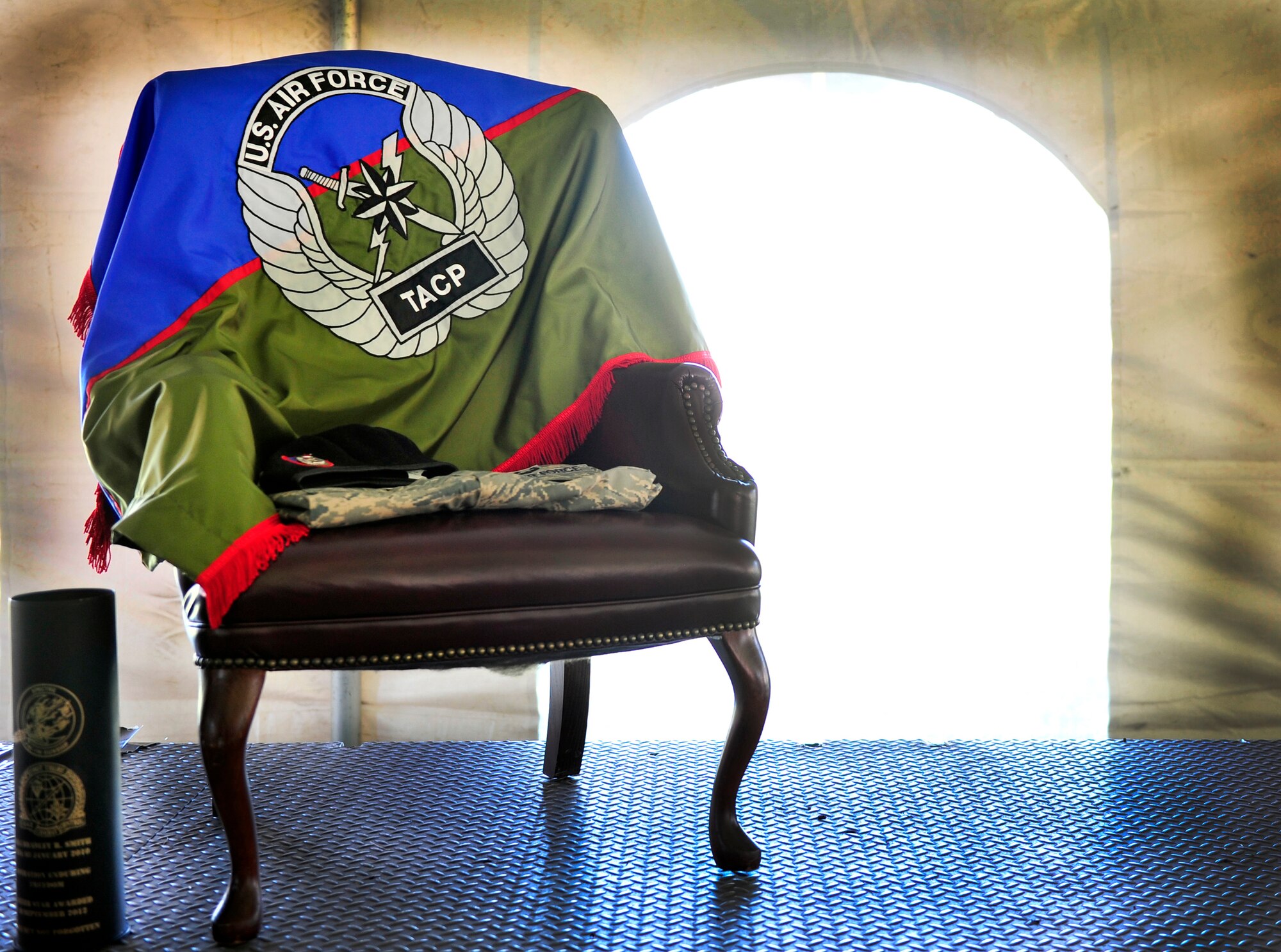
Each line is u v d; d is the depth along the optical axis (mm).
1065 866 1609
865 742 2350
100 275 1760
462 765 2170
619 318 1837
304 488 1421
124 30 2301
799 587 2473
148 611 2322
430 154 1929
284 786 2021
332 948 1333
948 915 1432
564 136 2014
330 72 1914
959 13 2434
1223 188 2434
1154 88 2438
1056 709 2447
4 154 2268
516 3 2379
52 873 1315
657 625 1447
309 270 1802
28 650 1318
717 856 1596
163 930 1394
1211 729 2430
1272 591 2441
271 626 1269
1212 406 2434
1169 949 1333
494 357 1898
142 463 1354
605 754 2254
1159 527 2434
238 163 1787
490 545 1354
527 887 1530
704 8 2414
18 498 2285
